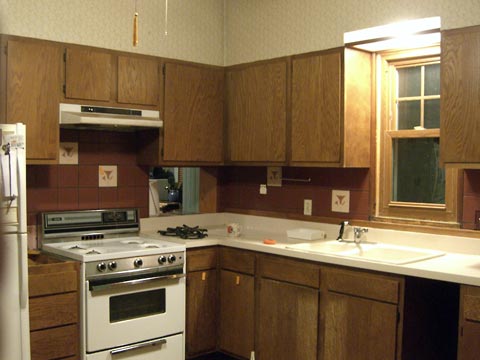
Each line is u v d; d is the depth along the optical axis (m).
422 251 3.04
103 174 3.76
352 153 3.35
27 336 2.59
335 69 3.32
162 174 4.15
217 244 3.66
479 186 2.93
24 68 3.09
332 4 3.62
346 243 3.38
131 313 3.13
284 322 3.23
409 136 3.29
